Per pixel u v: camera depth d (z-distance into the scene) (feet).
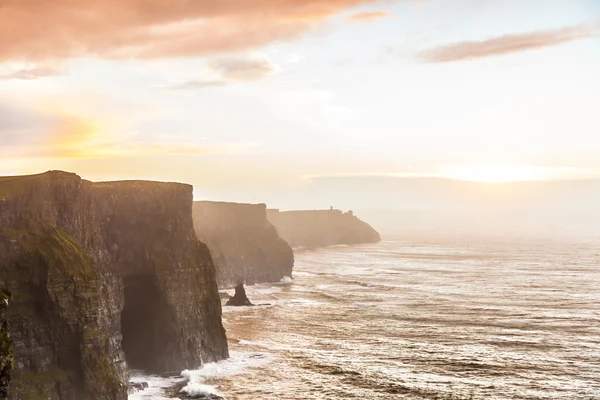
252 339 420.77
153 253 352.08
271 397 297.12
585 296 612.29
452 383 318.45
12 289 266.57
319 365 353.31
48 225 286.87
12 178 297.33
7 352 155.74
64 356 268.62
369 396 298.35
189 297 357.20
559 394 300.81
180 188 369.91
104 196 341.82
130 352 349.82
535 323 472.03
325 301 594.65
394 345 401.70
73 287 272.72
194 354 349.82
